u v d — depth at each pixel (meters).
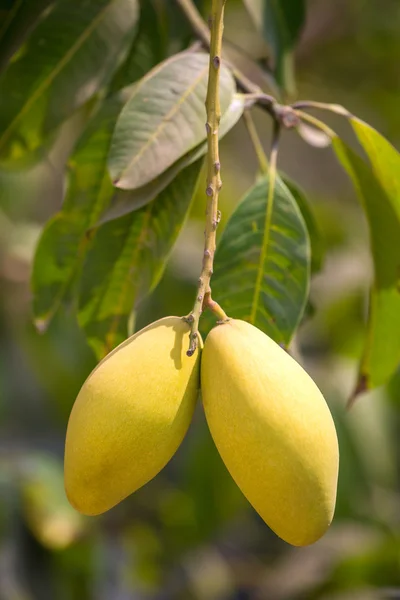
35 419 2.55
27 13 1.34
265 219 1.21
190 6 1.32
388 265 1.29
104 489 1.00
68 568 1.98
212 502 2.11
